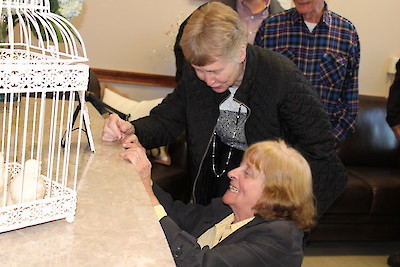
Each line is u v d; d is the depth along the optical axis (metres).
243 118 1.97
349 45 2.91
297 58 2.92
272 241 1.35
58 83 1.03
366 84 4.52
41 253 0.97
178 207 1.85
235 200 1.56
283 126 1.95
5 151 1.43
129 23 3.99
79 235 1.06
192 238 1.34
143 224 1.14
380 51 4.46
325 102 2.96
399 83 3.36
